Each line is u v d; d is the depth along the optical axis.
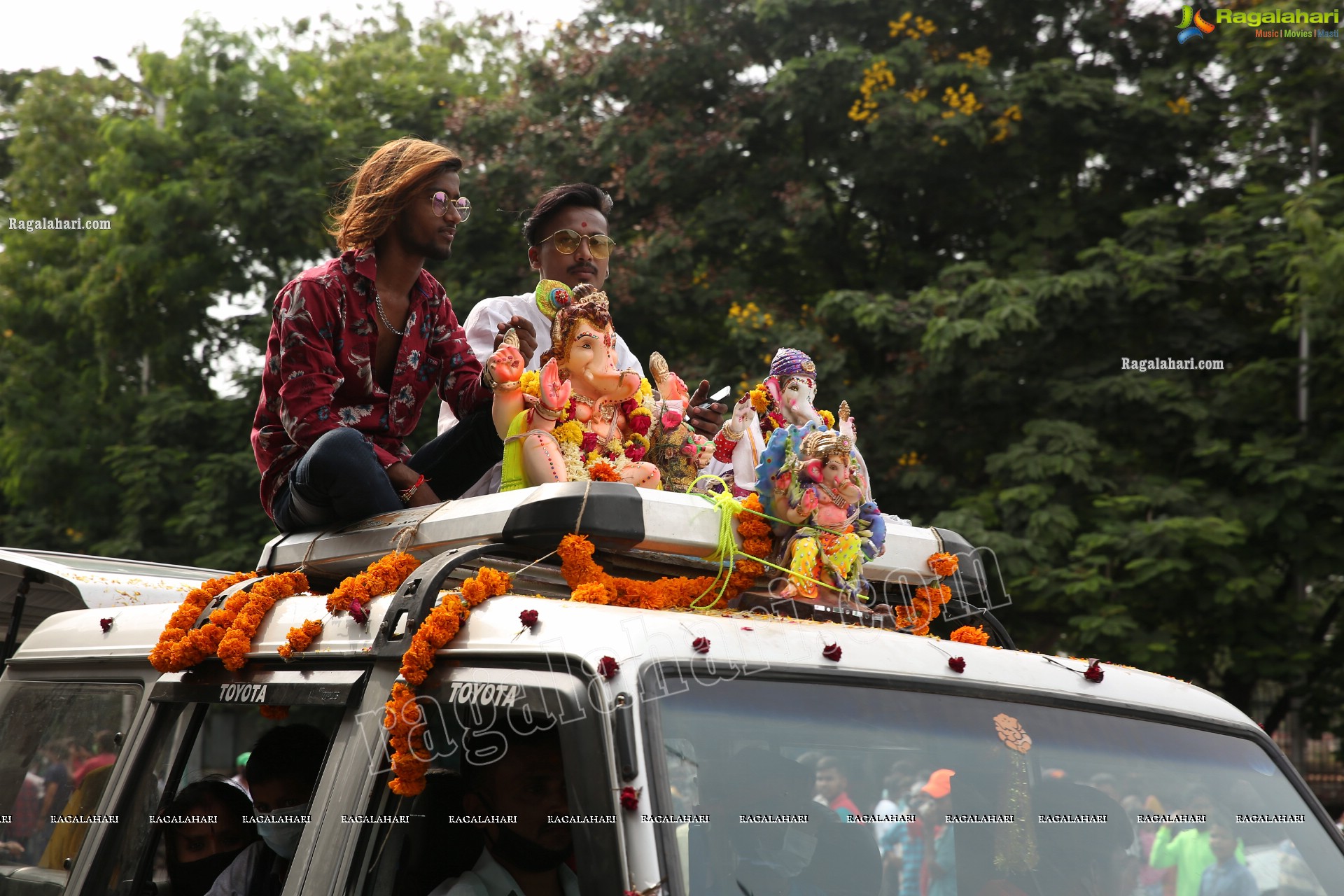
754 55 13.47
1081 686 2.49
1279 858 2.47
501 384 2.81
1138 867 2.37
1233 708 2.71
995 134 12.05
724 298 12.22
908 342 11.39
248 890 2.81
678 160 12.41
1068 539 10.23
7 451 15.15
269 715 2.54
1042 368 11.28
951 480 11.34
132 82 15.65
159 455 13.48
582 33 13.88
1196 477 10.98
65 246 16.05
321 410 3.19
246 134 13.78
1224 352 11.19
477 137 13.12
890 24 12.57
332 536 2.90
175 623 2.77
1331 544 10.34
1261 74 11.33
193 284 14.21
